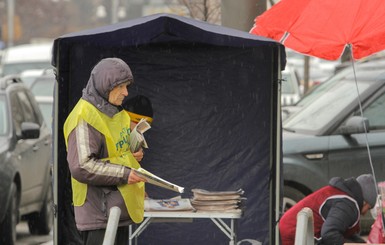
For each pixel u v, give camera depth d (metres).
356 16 15.20
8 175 22.20
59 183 15.41
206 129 16.31
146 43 15.84
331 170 21.45
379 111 21.95
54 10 131.75
